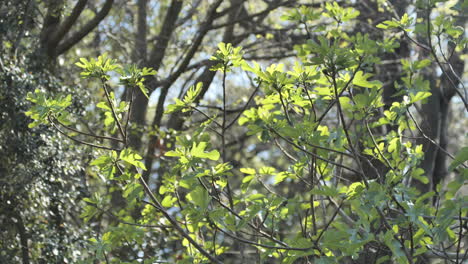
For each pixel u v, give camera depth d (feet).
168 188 14.03
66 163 28.40
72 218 30.53
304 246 12.10
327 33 15.30
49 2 32.76
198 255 14.80
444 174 29.99
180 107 14.05
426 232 11.76
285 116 13.88
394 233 11.45
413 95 14.56
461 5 14.11
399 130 15.39
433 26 14.46
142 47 39.45
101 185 33.53
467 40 14.80
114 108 13.11
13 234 28.04
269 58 37.96
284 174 14.03
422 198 12.62
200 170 12.40
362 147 17.01
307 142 12.48
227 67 13.76
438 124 27.53
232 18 39.34
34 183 27.27
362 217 11.04
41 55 31.22
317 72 12.78
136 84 13.00
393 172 12.66
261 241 15.43
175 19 39.34
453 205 11.43
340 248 11.59
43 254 28.37
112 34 41.24
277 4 35.76
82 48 41.57
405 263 11.64
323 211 15.51
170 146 32.07
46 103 12.53
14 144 27.14
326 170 14.78
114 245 14.60
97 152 29.37
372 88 12.57
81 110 29.68
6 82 27.04
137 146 34.42
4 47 28.99
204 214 12.33
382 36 31.40
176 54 43.93
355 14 15.07
